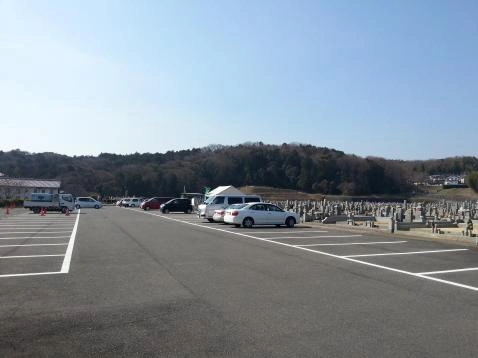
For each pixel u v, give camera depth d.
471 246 17.75
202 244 17.66
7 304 7.99
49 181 105.88
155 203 59.75
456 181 154.75
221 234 22.38
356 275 11.08
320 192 127.19
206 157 137.00
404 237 21.45
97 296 8.62
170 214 45.72
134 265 12.35
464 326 6.75
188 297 8.55
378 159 145.75
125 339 6.04
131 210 57.72
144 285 9.67
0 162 135.62
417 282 10.26
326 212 40.00
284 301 8.27
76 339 6.04
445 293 9.09
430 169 187.88
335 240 19.80
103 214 44.84
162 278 10.48
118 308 7.71
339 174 130.75
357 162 133.12
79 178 121.81
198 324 6.75
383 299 8.51
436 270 11.96
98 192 118.56
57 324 6.75
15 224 28.91
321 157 135.38
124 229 25.00
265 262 13.08
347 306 7.94
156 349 5.64
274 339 6.07
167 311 7.52
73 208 51.09
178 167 126.19
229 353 5.51
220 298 8.48
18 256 14.04
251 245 17.50
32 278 10.45
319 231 24.77
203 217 34.59
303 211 37.44
